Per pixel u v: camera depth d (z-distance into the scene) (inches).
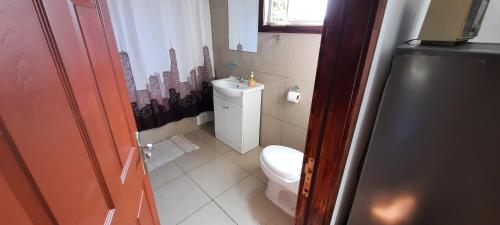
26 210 11.8
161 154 92.4
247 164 87.0
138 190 31.6
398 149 26.6
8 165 10.9
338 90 21.0
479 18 32.1
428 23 25.8
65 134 15.3
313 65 70.5
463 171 23.2
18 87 11.6
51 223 13.6
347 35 18.7
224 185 75.7
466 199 23.9
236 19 87.1
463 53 20.5
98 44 23.3
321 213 28.3
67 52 16.4
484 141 21.3
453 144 23.0
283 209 64.7
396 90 24.9
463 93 21.3
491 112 20.3
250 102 85.8
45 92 13.6
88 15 21.5
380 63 26.8
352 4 17.7
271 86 85.3
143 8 78.4
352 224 34.6
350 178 34.2
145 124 91.1
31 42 12.7
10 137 10.9
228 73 101.8
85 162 17.6
